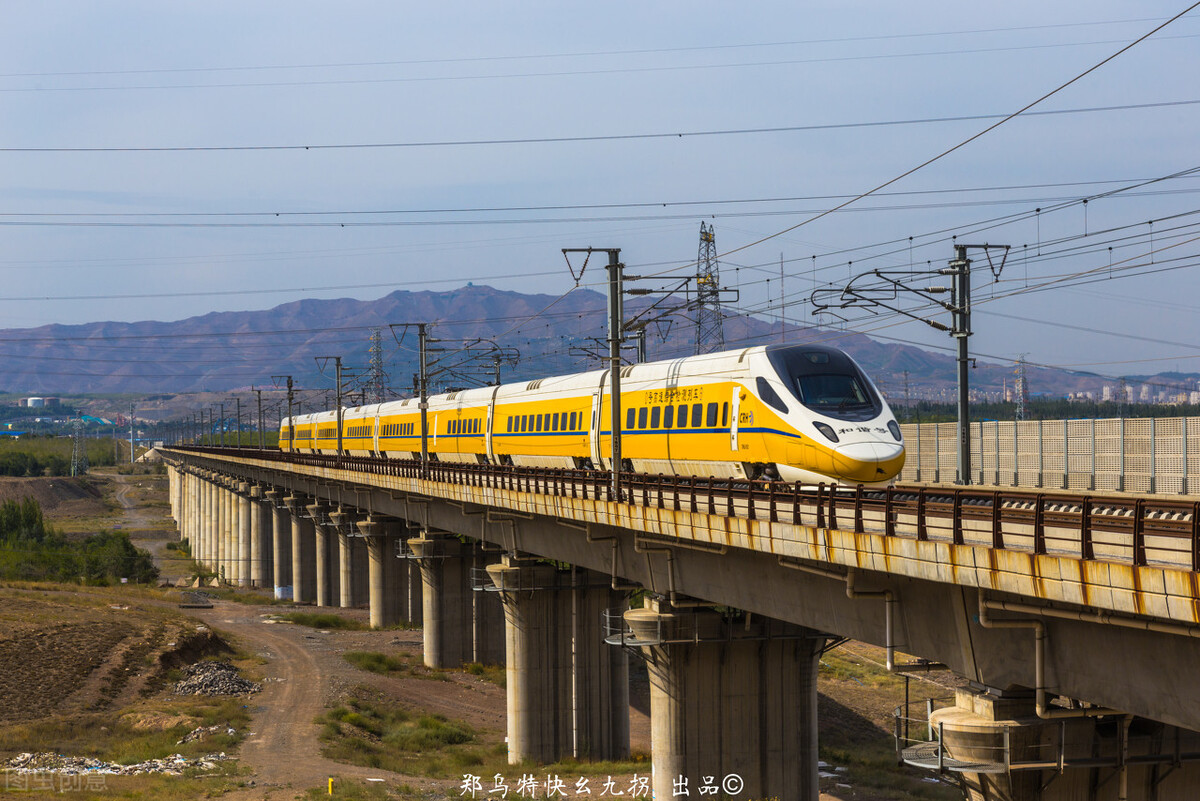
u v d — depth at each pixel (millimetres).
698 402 49625
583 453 62500
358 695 76875
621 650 66188
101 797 46188
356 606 130125
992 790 29922
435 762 62500
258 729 65812
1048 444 54500
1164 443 47156
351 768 57500
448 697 80750
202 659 87125
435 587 90688
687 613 47406
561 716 65312
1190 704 21625
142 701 71500
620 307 46281
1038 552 22703
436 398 95438
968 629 27781
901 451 40406
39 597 106188
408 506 93688
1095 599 21125
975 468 59438
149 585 149375
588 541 51906
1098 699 24062
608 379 60562
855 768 64062
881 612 31672
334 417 138875
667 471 53219
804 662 49500
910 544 26422
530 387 73562
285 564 152250
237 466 168625
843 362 43938
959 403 44281
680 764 48156
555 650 65500
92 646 81438
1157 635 22297
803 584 35875
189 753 58625
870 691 83812
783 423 42719
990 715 28984
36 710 66500
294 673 84500
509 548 65750
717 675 48594
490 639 91375
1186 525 19781
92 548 171375
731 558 40531
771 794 49125
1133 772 29812
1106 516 21484
